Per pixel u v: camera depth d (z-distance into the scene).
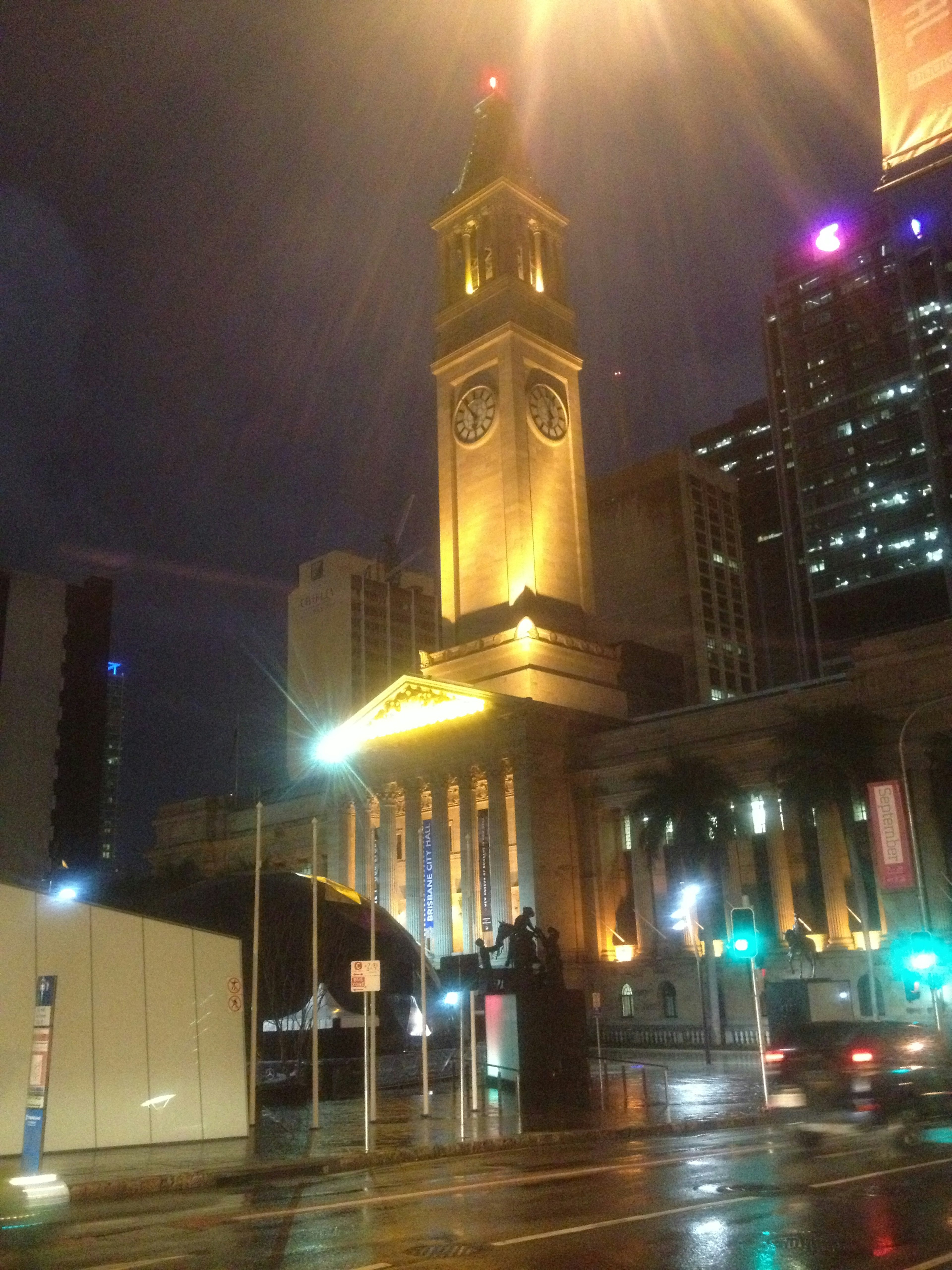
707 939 77.38
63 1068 26.73
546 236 114.38
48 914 27.64
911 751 77.75
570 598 103.75
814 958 78.44
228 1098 29.22
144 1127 27.50
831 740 75.06
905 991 62.56
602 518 195.88
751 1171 21.45
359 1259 14.38
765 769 85.38
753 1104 34.62
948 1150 23.86
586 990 88.19
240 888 53.97
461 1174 22.78
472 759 95.69
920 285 170.38
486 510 103.62
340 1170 24.31
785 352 182.00
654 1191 19.30
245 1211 18.56
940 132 20.00
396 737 100.88
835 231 135.12
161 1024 28.67
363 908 57.25
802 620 174.00
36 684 102.12
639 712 165.25
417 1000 57.56
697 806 79.75
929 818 76.12
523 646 96.56
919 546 161.62
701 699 176.88
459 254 114.56
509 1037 39.00
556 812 92.75
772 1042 34.66
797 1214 16.77
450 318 111.38
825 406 175.50
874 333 173.50
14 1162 24.12
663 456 192.25
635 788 91.19
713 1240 15.06
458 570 105.12
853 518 168.62
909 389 168.00
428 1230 16.34
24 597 103.44
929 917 58.06
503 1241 15.32
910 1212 16.69
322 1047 52.94
